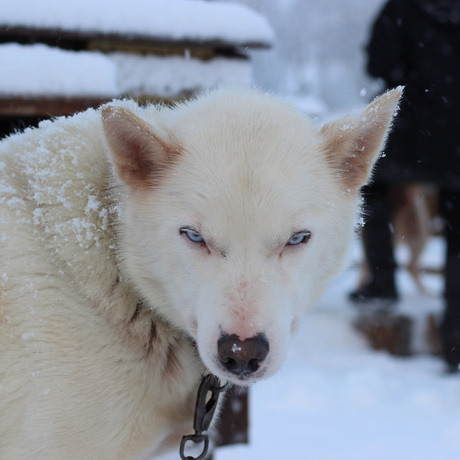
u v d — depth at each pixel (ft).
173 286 3.06
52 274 3.04
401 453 4.33
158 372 3.13
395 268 7.58
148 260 3.07
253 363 2.89
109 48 3.87
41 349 3.00
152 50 3.93
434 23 5.81
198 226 2.99
